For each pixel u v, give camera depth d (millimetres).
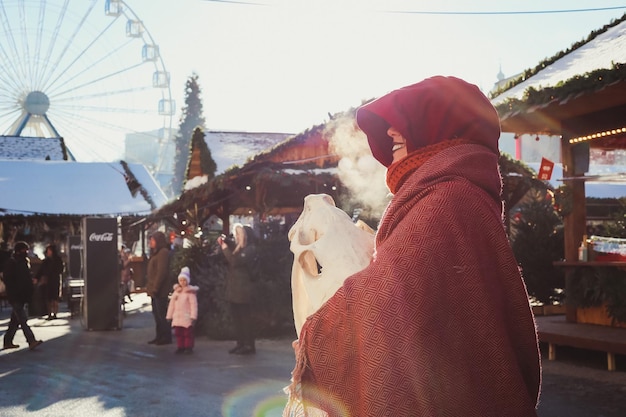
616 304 9258
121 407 7082
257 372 9016
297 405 1451
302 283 1764
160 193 26359
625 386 7406
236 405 6992
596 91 7926
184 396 7527
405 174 1638
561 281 12984
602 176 9672
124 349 11883
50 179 25172
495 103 9438
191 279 14078
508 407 1402
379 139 1782
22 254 12461
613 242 9469
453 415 1362
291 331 13125
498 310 1429
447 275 1405
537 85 8891
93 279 15391
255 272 12688
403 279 1385
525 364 1503
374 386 1340
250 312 10727
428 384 1351
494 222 1479
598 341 8391
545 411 6379
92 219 15492
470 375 1382
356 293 1394
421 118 1642
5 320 18781
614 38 9852
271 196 16953
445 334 1382
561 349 10094
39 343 12188
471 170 1536
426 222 1441
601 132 9609
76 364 10234
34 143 34531
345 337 1392
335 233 1703
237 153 23219
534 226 13258
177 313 11031
